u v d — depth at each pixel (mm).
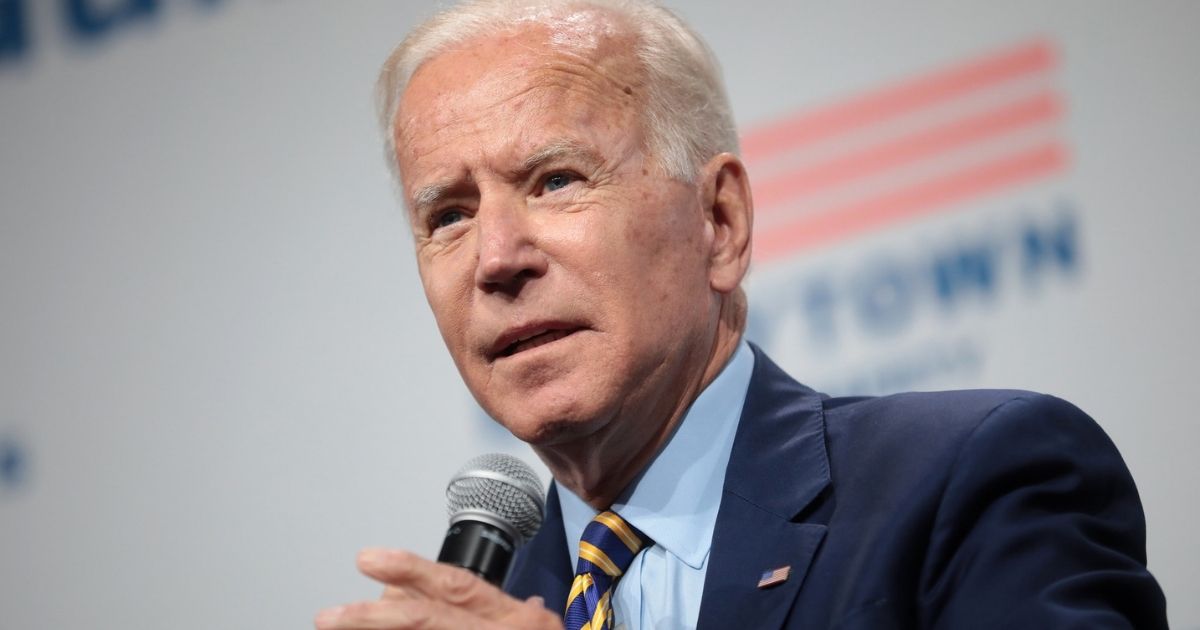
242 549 12977
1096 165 11117
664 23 7125
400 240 13016
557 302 6285
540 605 4871
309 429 12984
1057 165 11203
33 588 13414
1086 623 5043
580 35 6742
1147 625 5480
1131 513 5863
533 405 6320
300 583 12789
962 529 5688
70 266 13844
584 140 6449
